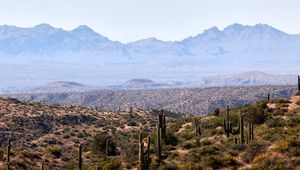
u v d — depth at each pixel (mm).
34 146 97562
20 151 64688
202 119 92562
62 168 62125
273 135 57156
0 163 55344
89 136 114562
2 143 97812
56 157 68375
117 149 75438
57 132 113125
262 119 74125
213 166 48625
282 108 81938
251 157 49500
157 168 50938
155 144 66188
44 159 63969
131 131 115625
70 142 106312
